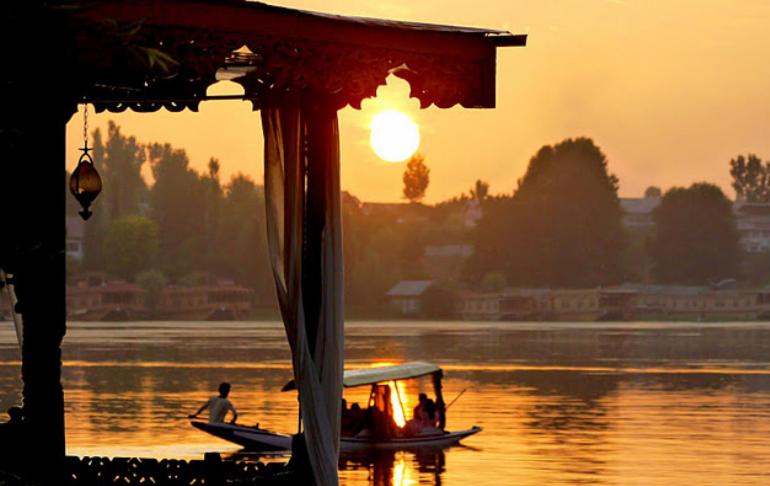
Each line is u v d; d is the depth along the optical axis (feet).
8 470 94.02
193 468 106.32
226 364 556.92
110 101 111.14
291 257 105.70
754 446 254.47
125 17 94.58
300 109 106.01
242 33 99.19
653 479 208.85
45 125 93.76
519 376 493.77
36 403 94.38
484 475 213.25
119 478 107.55
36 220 93.40
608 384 448.24
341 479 209.46
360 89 104.63
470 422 307.17
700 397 388.37
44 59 91.09
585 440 265.75
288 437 241.35
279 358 606.55
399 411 259.80
